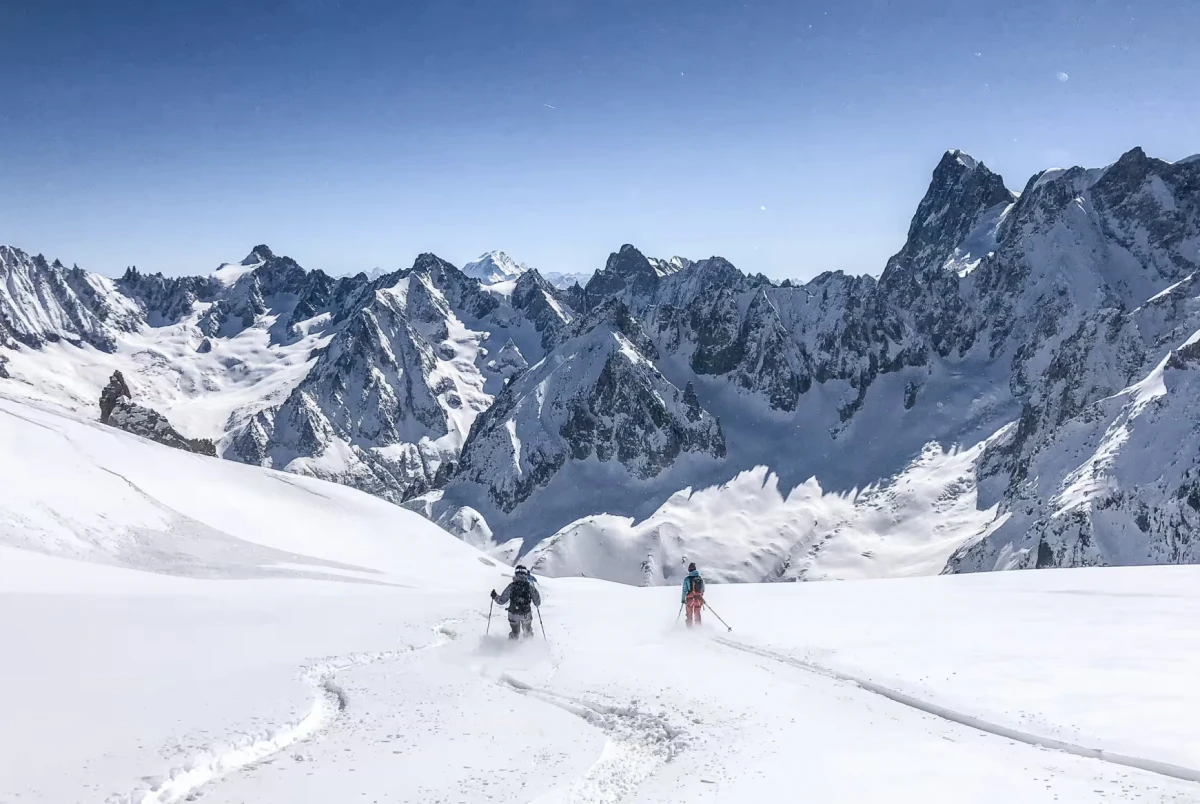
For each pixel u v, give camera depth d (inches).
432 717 417.4
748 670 550.9
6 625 597.9
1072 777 302.2
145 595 964.0
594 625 854.5
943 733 378.3
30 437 1911.9
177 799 285.7
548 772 323.3
